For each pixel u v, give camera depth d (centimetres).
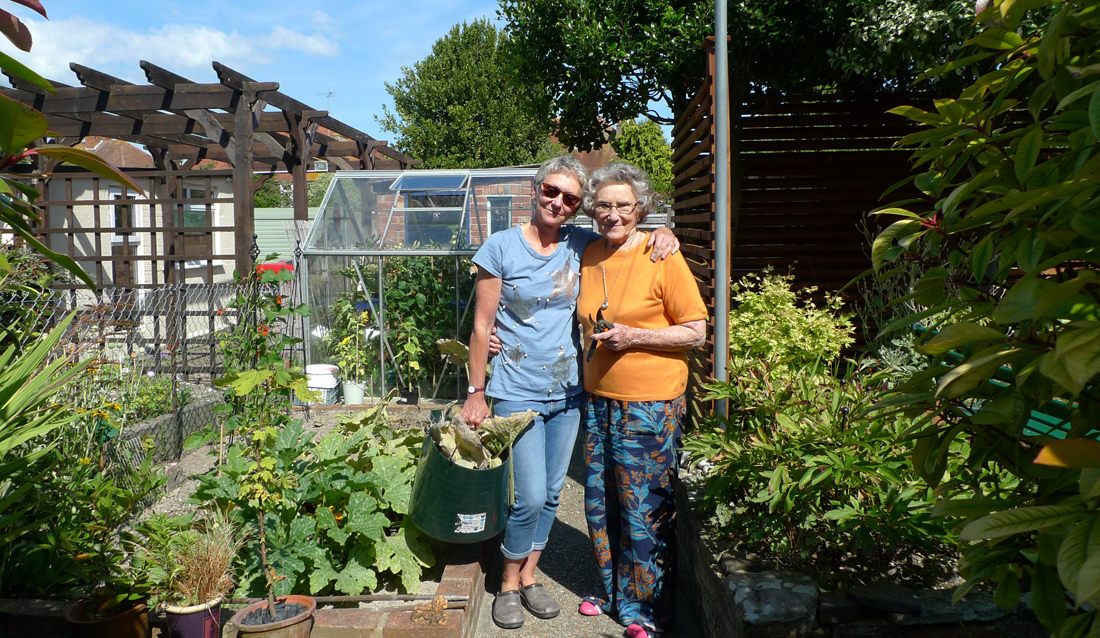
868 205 694
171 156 1074
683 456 381
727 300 341
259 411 301
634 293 287
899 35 506
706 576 292
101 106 745
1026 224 132
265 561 263
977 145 151
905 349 413
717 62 338
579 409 321
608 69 641
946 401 145
